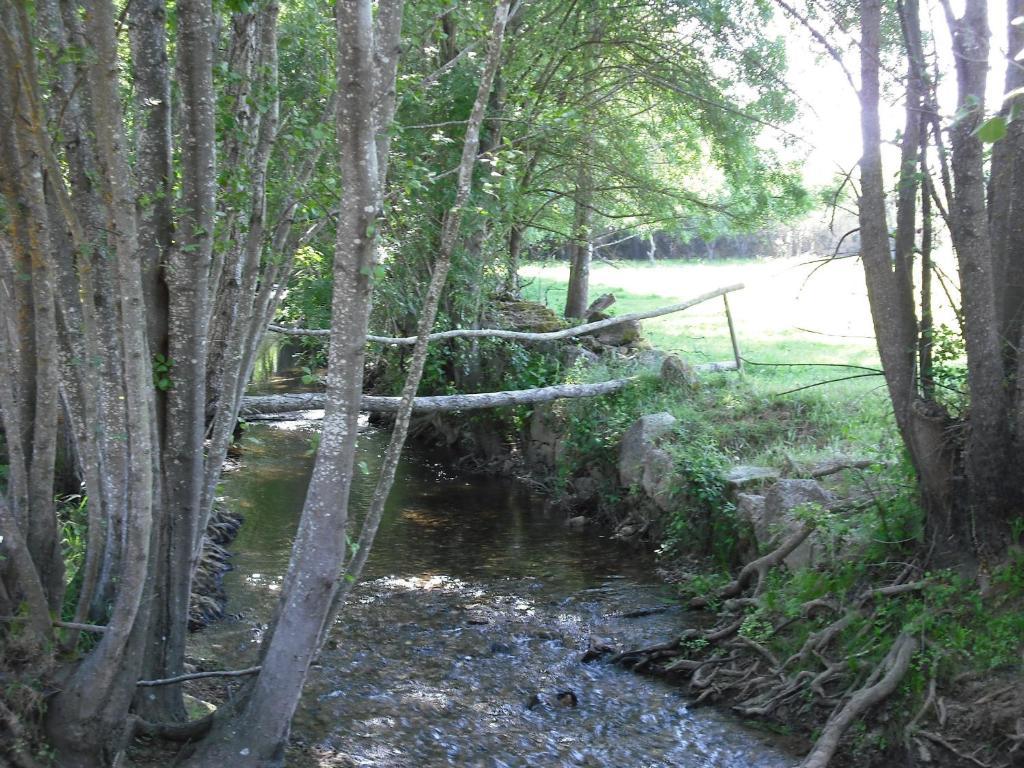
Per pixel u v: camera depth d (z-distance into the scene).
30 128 4.86
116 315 5.39
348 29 4.88
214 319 9.19
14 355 5.88
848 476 9.09
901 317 7.26
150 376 5.39
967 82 6.34
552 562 11.01
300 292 14.23
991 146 7.01
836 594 7.60
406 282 15.30
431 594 9.80
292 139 7.30
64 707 5.12
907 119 7.17
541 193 17.25
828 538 8.03
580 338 16.17
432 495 14.34
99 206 5.44
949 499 7.12
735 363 14.82
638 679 7.86
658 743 6.71
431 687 7.54
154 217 5.73
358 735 6.64
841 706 6.61
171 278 5.72
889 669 6.48
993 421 6.60
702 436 11.74
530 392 12.91
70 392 5.58
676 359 13.81
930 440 7.12
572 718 7.09
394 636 8.62
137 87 5.68
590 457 13.52
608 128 17.08
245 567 10.54
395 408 11.96
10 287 5.93
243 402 11.39
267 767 5.47
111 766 5.28
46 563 5.62
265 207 7.51
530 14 13.91
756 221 16.80
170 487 5.89
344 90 4.96
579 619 9.12
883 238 7.18
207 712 6.56
